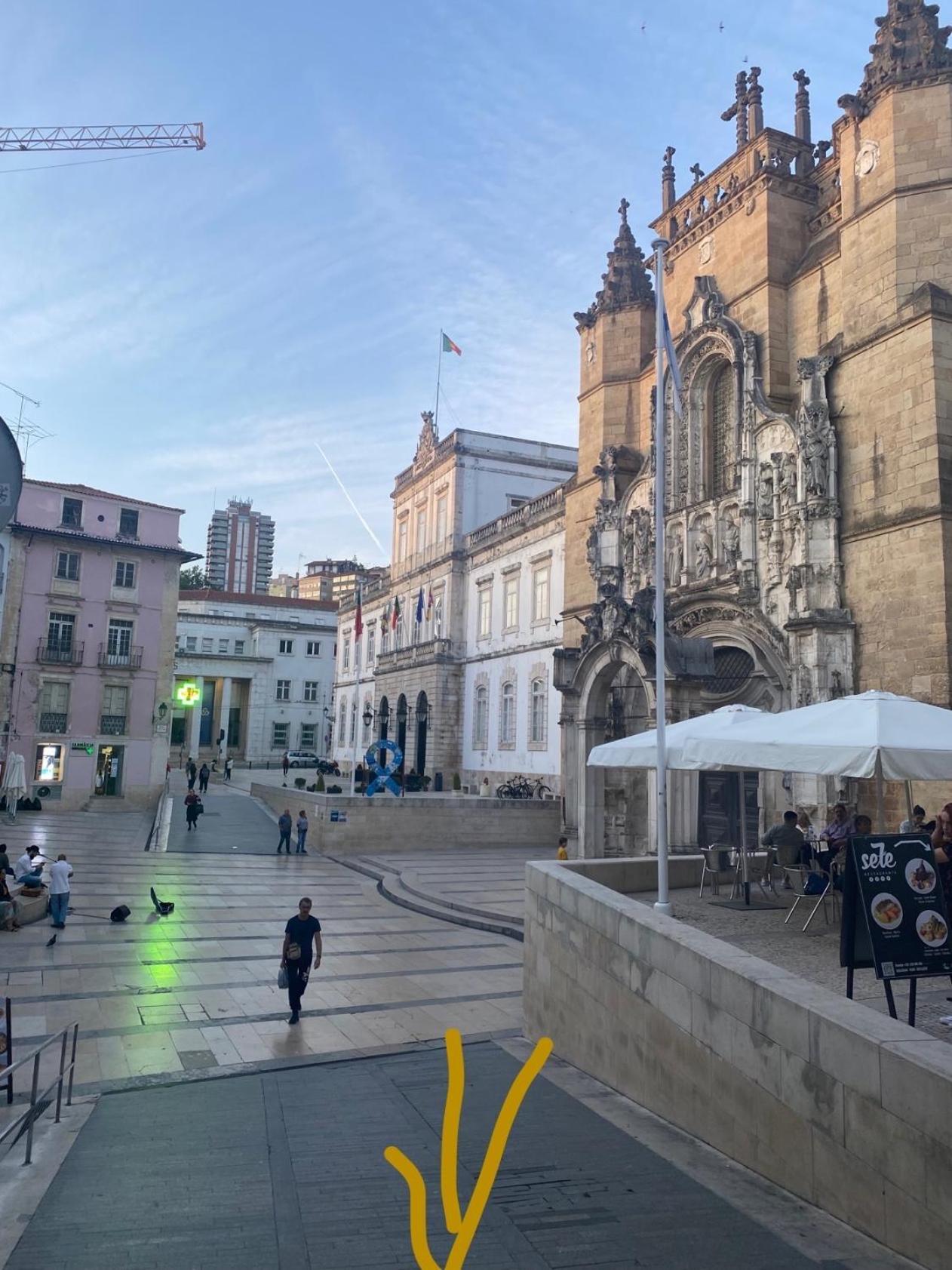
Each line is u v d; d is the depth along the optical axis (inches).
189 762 2327.8
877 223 920.9
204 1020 592.1
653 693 1046.4
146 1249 249.8
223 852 1464.1
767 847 621.9
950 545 824.9
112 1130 382.3
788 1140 285.7
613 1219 259.9
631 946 404.8
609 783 1232.8
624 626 1101.7
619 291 1424.7
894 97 912.3
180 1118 400.8
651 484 1272.1
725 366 1173.7
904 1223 235.5
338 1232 258.5
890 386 893.2
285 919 948.0
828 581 935.7
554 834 1588.3
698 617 1130.0
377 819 1478.8
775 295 1094.4
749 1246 240.5
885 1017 270.5
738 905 610.5
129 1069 495.2
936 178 884.6
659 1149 326.6
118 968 720.3
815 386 962.7
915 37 917.2
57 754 2097.7
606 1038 430.6
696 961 346.9
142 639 2219.5
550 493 1812.3
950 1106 223.0
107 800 2137.1
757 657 1035.9
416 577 2448.3
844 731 482.0
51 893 857.5
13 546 2069.4
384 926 916.6
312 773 3260.3
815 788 896.9
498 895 1038.4
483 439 2308.1
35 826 1713.8
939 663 817.5
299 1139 359.6
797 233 1115.3
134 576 2228.1
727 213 1180.5
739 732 544.1
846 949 324.8
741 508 1067.9
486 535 2096.5
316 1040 553.9
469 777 2076.8
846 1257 234.4
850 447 937.5
